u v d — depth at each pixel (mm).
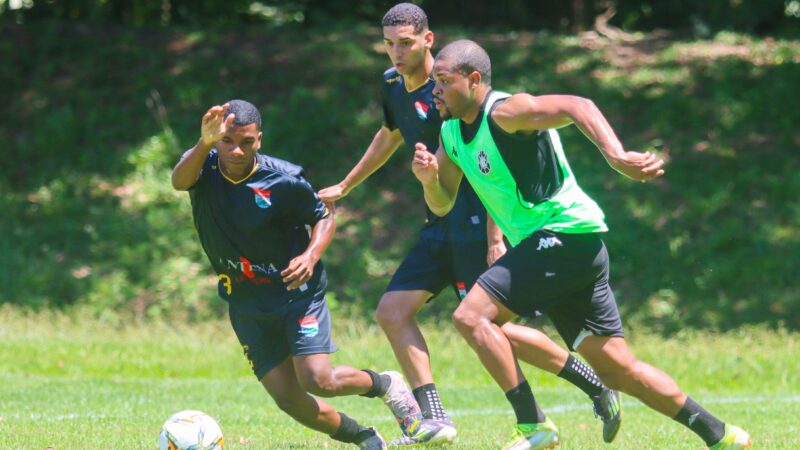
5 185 64125
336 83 71188
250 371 40969
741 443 19562
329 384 20281
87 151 66500
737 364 41594
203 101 70000
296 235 20562
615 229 57344
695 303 51562
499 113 18469
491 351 19031
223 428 25984
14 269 56031
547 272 18969
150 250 57594
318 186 63156
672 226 57312
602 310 19562
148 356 42219
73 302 53719
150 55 75375
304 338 20141
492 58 73688
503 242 22266
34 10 82938
